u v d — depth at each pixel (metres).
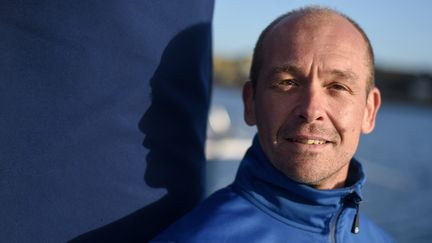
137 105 1.78
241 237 1.80
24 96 1.57
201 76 2.04
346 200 1.99
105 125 1.70
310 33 1.87
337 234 1.94
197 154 2.07
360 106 1.93
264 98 1.91
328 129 1.83
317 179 1.84
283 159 1.84
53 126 1.61
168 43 1.85
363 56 1.96
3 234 1.56
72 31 1.61
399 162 25.70
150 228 1.87
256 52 2.06
